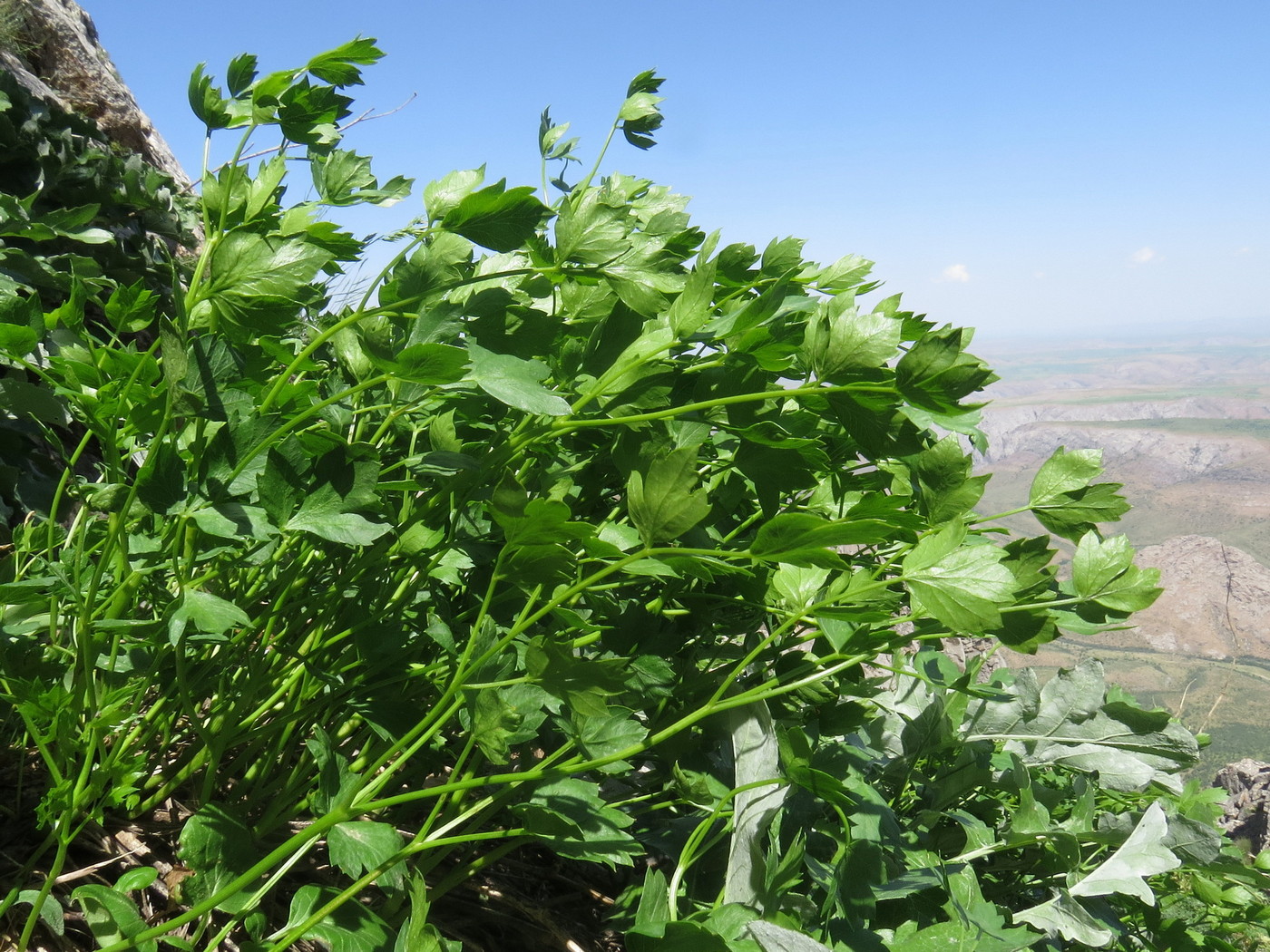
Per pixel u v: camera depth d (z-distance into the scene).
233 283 0.81
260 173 0.92
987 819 1.48
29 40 4.15
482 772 1.09
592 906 1.29
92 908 0.72
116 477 0.79
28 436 1.50
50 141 2.60
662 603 1.12
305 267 0.81
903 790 1.37
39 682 0.72
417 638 0.98
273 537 0.79
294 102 0.94
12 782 1.01
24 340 0.80
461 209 0.87
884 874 1.06
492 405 1.06
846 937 1.02
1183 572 116.75
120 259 2.54
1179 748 1.34
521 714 0.75
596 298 1.10
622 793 1.31
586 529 0.74
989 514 1.02
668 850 1.13
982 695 1.20
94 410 0.77
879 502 0.83
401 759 0.79
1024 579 0.95
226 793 1.04
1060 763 1.42
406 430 1.10
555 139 1.52
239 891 0.76
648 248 0.90
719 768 1.21
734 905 0.94
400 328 1.03
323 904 0.82
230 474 0.74
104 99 4.47
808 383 0.78
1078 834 1.30
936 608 0.79
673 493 0.75
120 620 0.79
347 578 0.92
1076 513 1.04
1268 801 10.45
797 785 1.03
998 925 1.12
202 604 0.73
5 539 1.34
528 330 0.91
